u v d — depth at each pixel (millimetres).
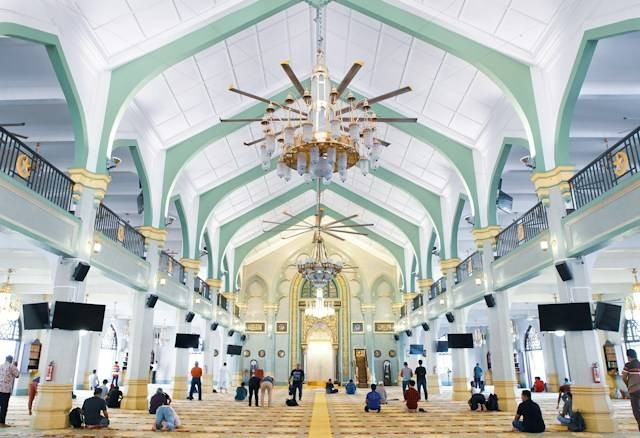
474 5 8188
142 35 8430
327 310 19766
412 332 20797
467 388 13477
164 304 14523
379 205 18438
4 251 10875
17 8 6422
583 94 8523
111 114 8500
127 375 10641
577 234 7387
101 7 7559
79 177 7875
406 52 10117
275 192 18141
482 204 11602
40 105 9562
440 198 15180
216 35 8789
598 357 7227
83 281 7961
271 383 11711
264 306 24734
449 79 10227
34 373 9336
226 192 15227
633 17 6355
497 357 10820
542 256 8648
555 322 7367
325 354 24594
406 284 21172
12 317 12148
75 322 7402
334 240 25438
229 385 22328
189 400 13398
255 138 13500
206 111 11391
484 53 8766
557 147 7984
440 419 8742
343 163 6770
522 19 8000
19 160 6438
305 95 6773
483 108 10500
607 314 7266
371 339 24094
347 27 10258
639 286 11859
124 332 20578
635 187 6039
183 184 13672
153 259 11219
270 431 7113
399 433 6902
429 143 12094
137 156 10523
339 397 15352
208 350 17234
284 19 9914
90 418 7242
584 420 7070
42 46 7941
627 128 10055
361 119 7449
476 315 18453
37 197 6641
